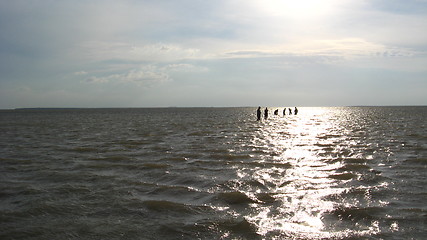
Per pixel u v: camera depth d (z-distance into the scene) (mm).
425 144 22438
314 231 7789
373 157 17391
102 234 7824
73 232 7949
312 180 12539
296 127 41844
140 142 25484
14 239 7570
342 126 43062
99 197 10656
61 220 8719
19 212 9312
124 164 16125
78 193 11117
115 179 13039
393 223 8180
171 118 76938
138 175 13727
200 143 24500
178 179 12938
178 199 10367
